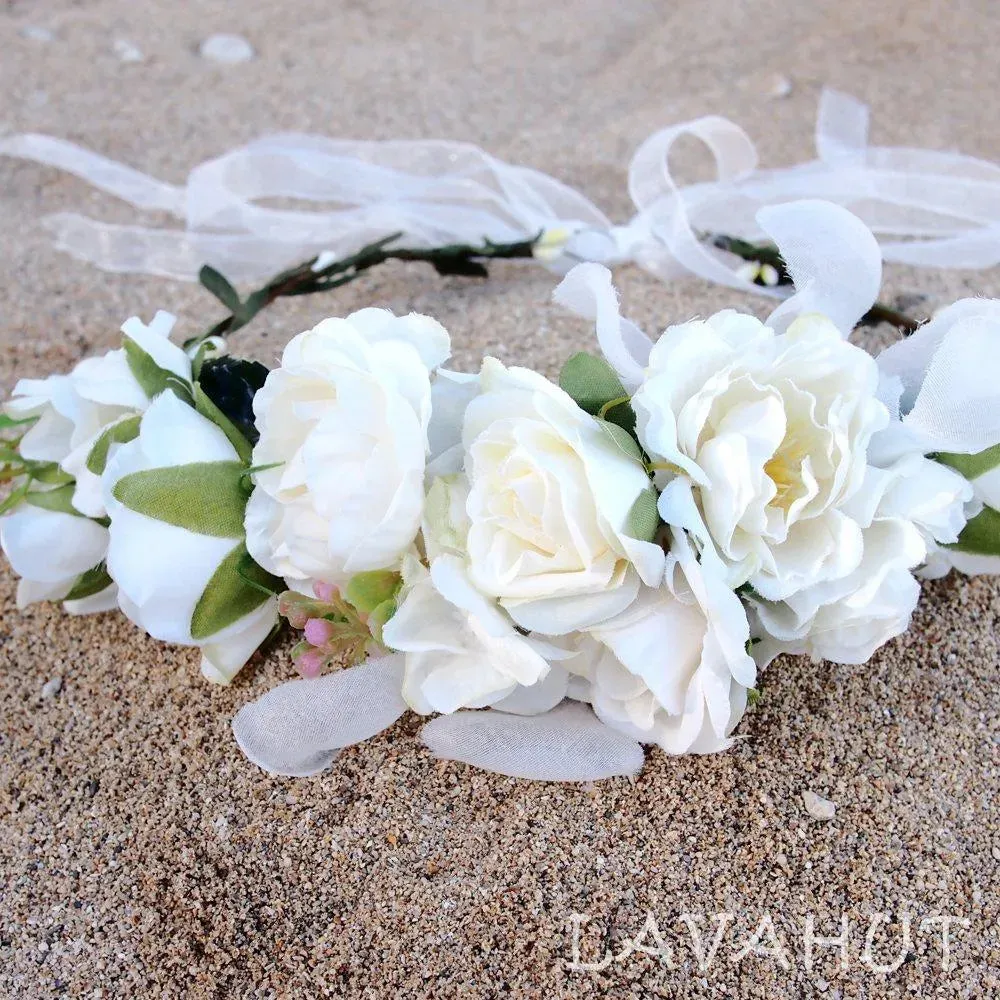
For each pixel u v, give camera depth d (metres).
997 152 0.54
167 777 0.34
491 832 0.32
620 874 0.32
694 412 0.27
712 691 0.28
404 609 0.28
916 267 0.47
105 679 0.36
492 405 0.27
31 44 0.67
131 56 0.66
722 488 0.27
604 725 0.31
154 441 0.30
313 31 0.69
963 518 0.30
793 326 0.29
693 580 0.27
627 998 0.30
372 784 0.33
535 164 0.56
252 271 0.48
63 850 0.33
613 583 0.27
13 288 0.49
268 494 0.30
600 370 0.29
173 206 0.50
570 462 0.26
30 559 0.33
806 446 0.28
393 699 0.31
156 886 0.32
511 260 0.48
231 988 0.31
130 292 0.49
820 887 0.32
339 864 0.32
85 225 0.49
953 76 0.61
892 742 0.34
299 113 0.61
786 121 0.59
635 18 0.70
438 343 0.29
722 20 0.69
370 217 0.47
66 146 0.51
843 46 0.66
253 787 0.34
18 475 0.35
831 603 0.29
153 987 0.31
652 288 0.46
